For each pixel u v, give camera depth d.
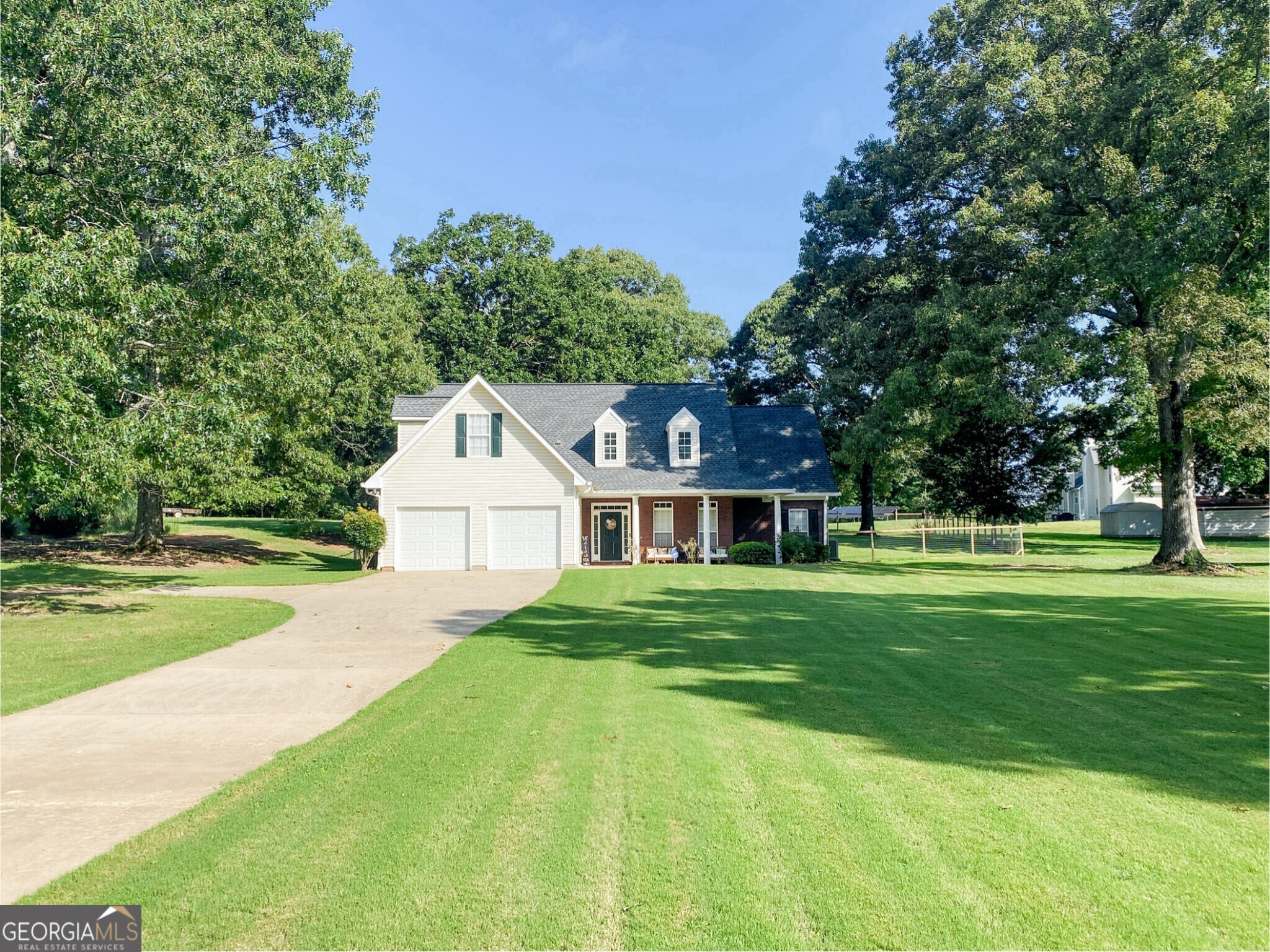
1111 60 26.45
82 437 13.37
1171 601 17.36
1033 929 4.04
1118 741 7.04
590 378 45.62
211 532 39.47
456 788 5.96
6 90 13.41
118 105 15.00
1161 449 26.16
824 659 10.77
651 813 5.47
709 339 61.72
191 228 15.20
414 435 30.39
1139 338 23.58
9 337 11.98
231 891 4.44
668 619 14.77
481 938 3.98
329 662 10.98
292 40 24.33
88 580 22.70
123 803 5.83
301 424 28.89
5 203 14.42
